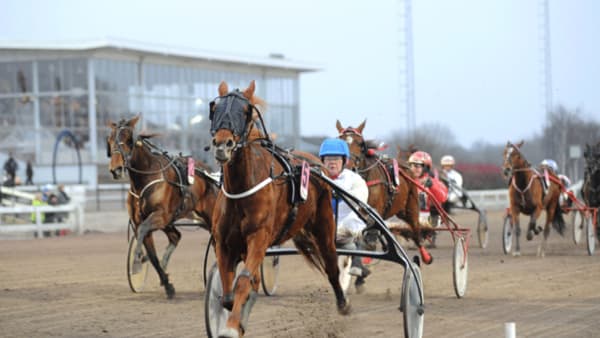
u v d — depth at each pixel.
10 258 16.66
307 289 11.39
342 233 9.60
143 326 8.52
